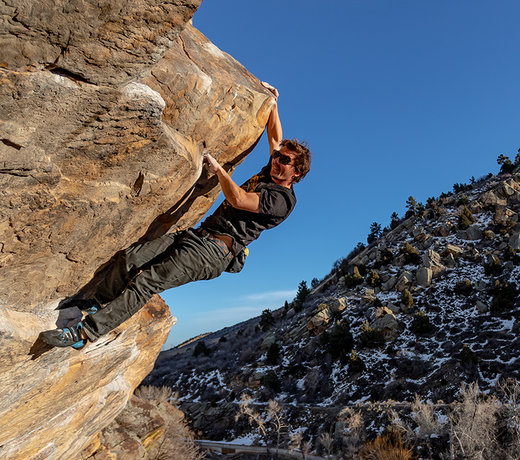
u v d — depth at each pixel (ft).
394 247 237.45
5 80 6.31
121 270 11.71
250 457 115.96
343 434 110.11
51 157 7.81
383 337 158.92
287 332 198.80
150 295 10.92
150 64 7.45
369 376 139.13
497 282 161.17
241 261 11.78
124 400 24.27
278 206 11.25
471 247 205.05
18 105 6.69
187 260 10.79
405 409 112.78
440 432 91.97
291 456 111.55
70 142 7.79
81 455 32.99
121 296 10.66
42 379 13.21
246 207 10.89
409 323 164.35
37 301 10.76
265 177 11.73
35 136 7.27
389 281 197.57
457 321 156.04
